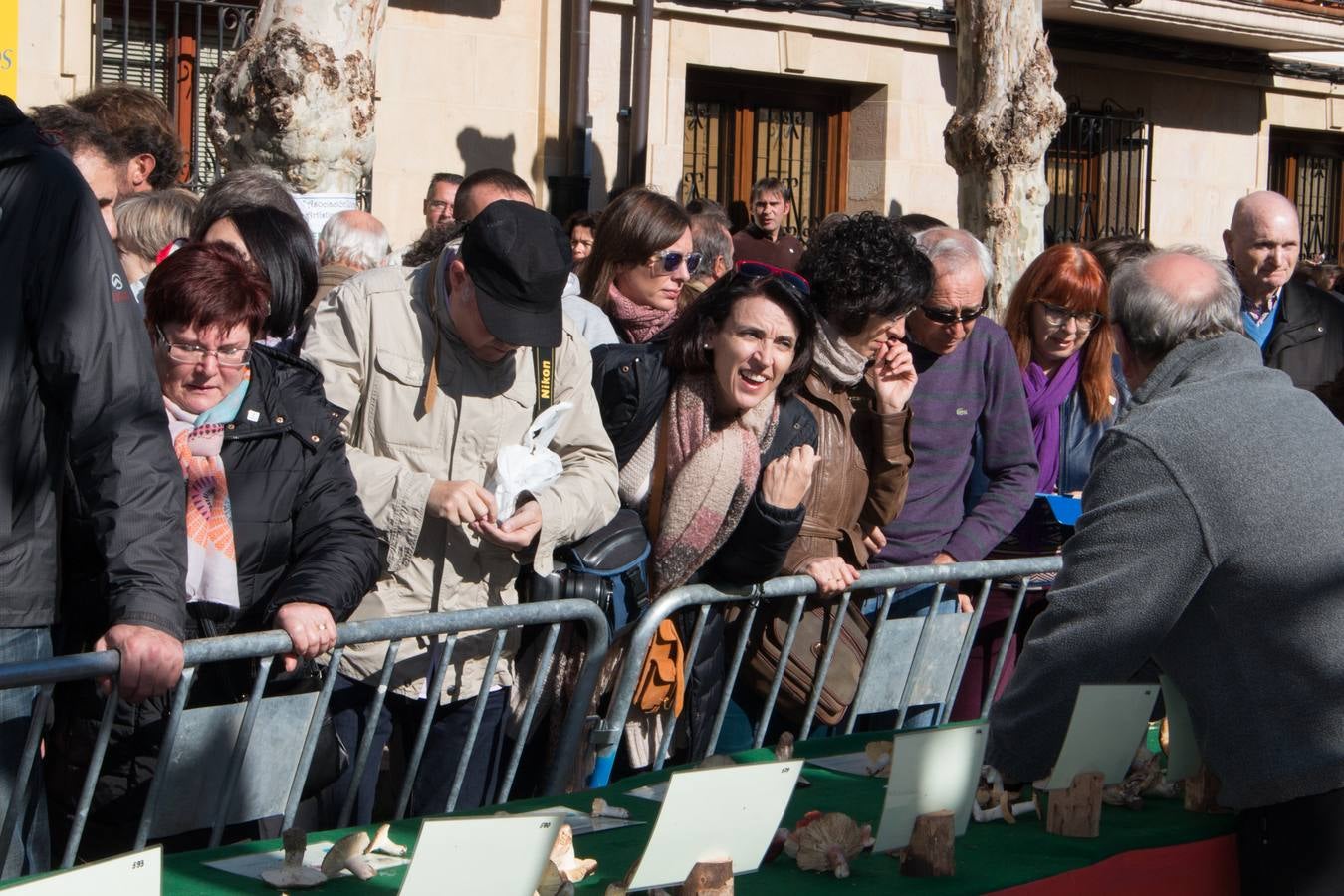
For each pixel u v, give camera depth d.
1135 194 12.56
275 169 5.58
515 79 9.77
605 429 3.31
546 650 3.12
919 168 11.32
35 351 2.46
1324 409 2.64
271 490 2.79
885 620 3.52
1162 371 2.67
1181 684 2.62
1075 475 4.48
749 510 3.20
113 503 2.46
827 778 2.84
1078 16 11.48
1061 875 2.31
